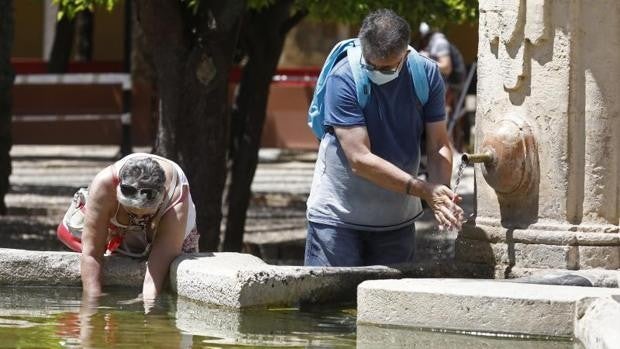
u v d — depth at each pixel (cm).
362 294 670
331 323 677
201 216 1084
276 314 700
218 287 708
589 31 758
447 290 652
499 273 775
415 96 759
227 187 1448
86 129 2789
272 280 706
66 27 2788
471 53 2922
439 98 768
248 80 1291
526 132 766
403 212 784
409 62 757
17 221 1478
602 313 588
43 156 2561
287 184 2105
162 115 1082
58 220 1513
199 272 725
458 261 798
